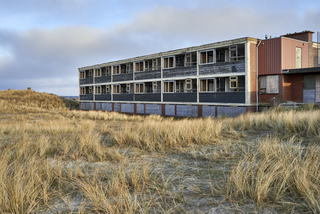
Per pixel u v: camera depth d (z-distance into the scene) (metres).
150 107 33.31
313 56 25.33
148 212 3.63
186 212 3.56
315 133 8.15
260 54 23.20
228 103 24.02
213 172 5.27
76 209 3.87
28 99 50.16
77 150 7.99
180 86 30.41
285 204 3.59
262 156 5.89
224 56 25.80
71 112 35.22
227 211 3.51
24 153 7.25
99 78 43.25
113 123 22.11
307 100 21.70
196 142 8.52
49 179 5.11
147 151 7.71
